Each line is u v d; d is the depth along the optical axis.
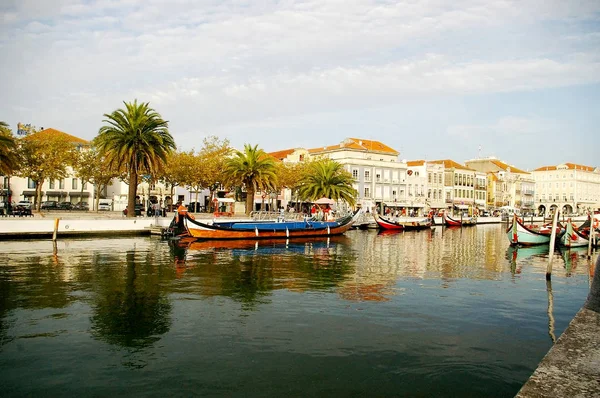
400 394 9.92
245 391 9.99
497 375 10.92
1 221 38.56
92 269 24.38
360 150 94.50
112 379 10.48
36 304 16.75
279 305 17.05
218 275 23.20
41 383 10.24
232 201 66.69
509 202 136.88
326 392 9.98
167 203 92.06
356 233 58.62
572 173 152.62
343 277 23.25
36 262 26.50
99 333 13.56
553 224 24.14
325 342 13.00
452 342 13.16
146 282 21.08
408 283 21.84
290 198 91.56
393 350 12.44
